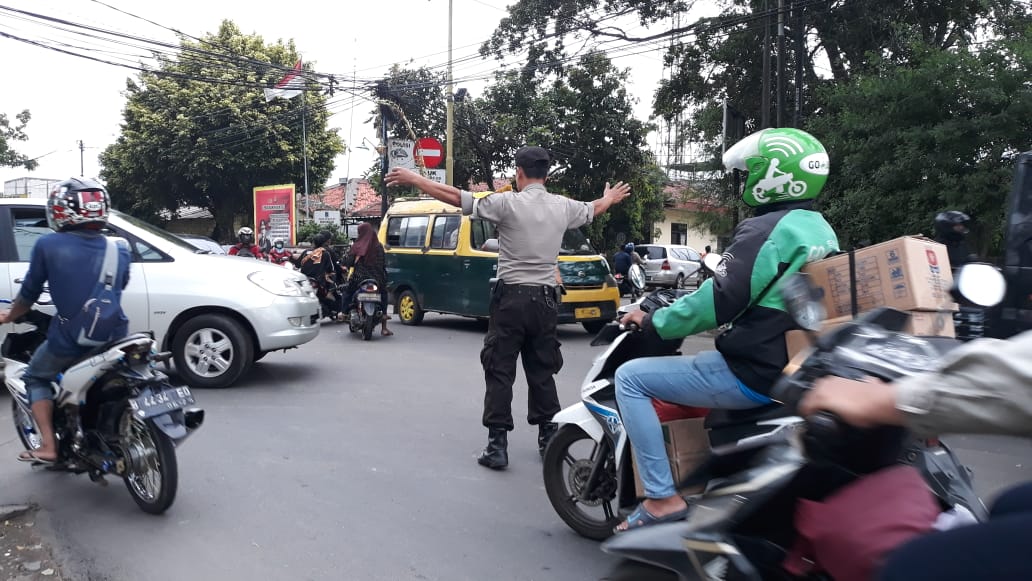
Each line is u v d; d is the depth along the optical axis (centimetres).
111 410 412
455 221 1156
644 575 202
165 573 344
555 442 398
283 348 720
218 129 3153
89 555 362
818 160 292
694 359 306
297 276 749
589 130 2505
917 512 171
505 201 483
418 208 1245
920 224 1112
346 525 402
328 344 1012
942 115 1095
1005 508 165
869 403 146
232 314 706
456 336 1104
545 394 516
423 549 376
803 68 1644
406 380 765
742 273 283
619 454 345
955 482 249
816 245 281
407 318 1235
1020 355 124
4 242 664
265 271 727
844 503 176
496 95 2503
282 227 2611
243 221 3738
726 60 1792
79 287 402
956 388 129
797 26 1512
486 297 1097
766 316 286
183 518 407
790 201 296
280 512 418
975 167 1071
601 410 354
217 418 604
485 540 388
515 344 499
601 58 1923
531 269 493
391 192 2827
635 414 313
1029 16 1266
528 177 496
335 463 502
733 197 1634
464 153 2508
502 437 502
